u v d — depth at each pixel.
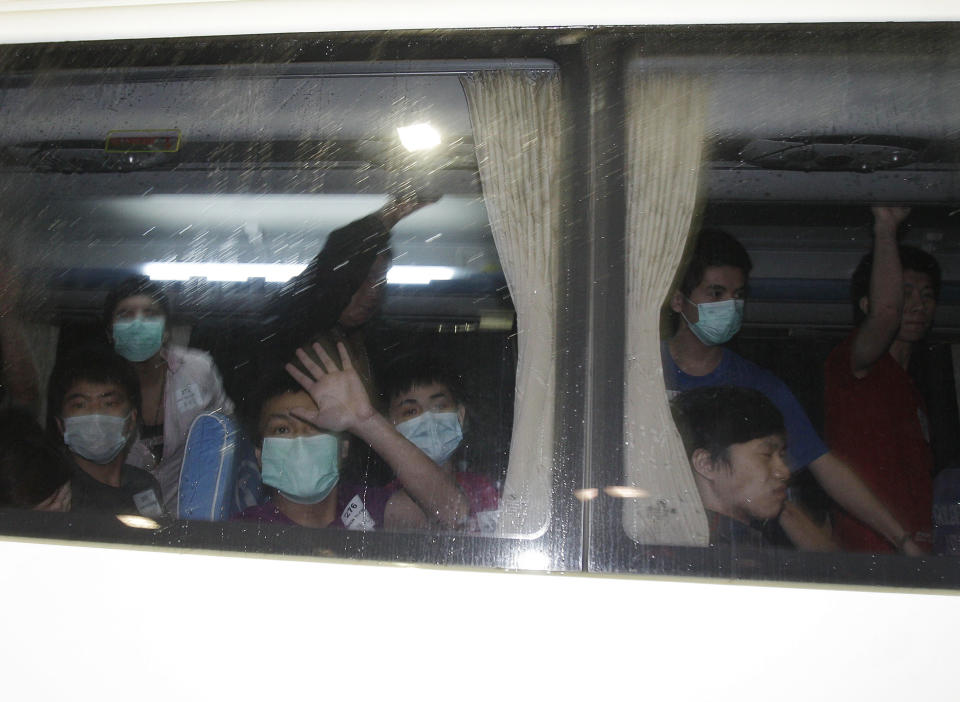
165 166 2.09
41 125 2.14
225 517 1.94
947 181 1.89
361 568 1.82
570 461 1.83
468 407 1.89
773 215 1.90
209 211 2.06
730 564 1.78
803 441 1.83
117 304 2.06
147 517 1.96
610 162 1.93
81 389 2.04
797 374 1.85
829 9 1.93
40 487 2.00
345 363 1.95
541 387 1.87
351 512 1.89
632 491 1.82
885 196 1.89
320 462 1.93
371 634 1.78
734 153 1.92
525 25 1.99
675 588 1.75
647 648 1.72
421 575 1.80
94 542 1.94
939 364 1.85
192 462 1.98
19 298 2.09
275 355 1.98
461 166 1.98
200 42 2.10
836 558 1.78
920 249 1.88
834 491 1.82
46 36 2.15
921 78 1.92
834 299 1.87
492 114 1.98
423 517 1.86
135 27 2.12
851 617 1.72
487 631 1.75
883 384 1.85
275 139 2.05
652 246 1.90
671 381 1.85
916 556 1.78
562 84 1.97
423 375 1.91
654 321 1.87
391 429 1.91
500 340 1.90
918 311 1.86
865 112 1.91
